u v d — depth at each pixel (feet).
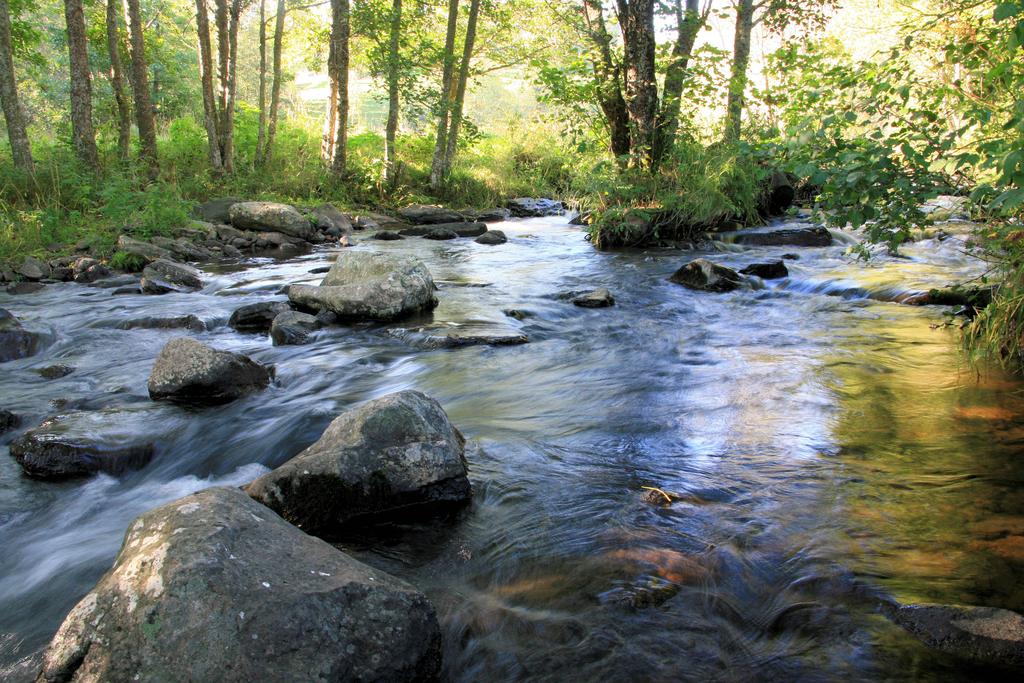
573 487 13.66
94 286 37.29
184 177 68.13
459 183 81.82
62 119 104.22
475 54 89.35
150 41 94.99
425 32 81.87
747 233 48.19
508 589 10.59
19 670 9.32
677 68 51.06
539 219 70.44
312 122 102.83
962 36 19.31
